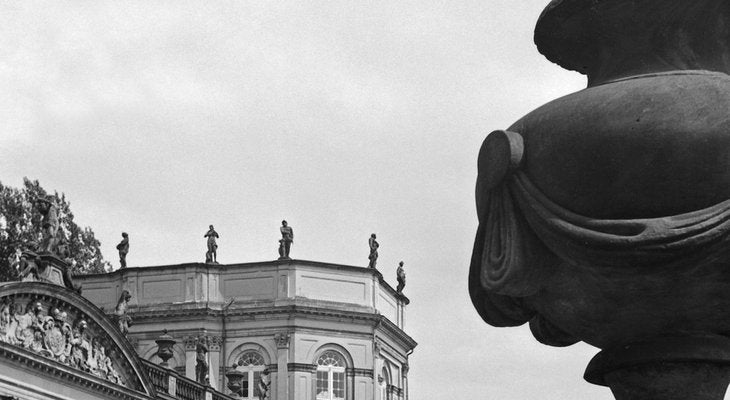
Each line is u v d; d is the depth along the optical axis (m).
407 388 81.50
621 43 6.72
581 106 6.15
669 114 5.93
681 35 6.61
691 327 6.38
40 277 48.03
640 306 6.28
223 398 65.00
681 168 5.93
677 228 5.90
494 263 6.66
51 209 49.72
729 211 5.91
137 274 74.81
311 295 73.69
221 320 73.69
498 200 6.62
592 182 6.10
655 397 6.45
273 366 72.56
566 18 6.77
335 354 73.56
